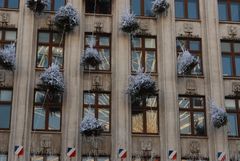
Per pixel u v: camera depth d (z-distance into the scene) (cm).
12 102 2430
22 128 2373
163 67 2581
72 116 2428
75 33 2575
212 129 2512
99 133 2380
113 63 2577
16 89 2439
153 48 2644
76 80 2492
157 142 2466
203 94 2589
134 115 2514
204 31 2703
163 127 2486
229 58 2692
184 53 2548
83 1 2669
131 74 2562
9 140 2364
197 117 2555
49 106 2461
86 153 2398
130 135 2450
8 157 2334
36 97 2473
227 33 2714
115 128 2445
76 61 2527
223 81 2627
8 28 2558
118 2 2659
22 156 2338
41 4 2533
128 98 2500
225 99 2608
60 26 2547
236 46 2717
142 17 2677
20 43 2520
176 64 2602
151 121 2511
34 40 2558
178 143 2458
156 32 2667
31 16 2572
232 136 2541
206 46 2670
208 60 2638
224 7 2783
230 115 2586
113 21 2648
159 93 2548
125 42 2598
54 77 2402
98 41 2619
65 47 2567
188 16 2738
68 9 2520
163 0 2641
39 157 2369
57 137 2411
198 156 2466
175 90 2544
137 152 2433
